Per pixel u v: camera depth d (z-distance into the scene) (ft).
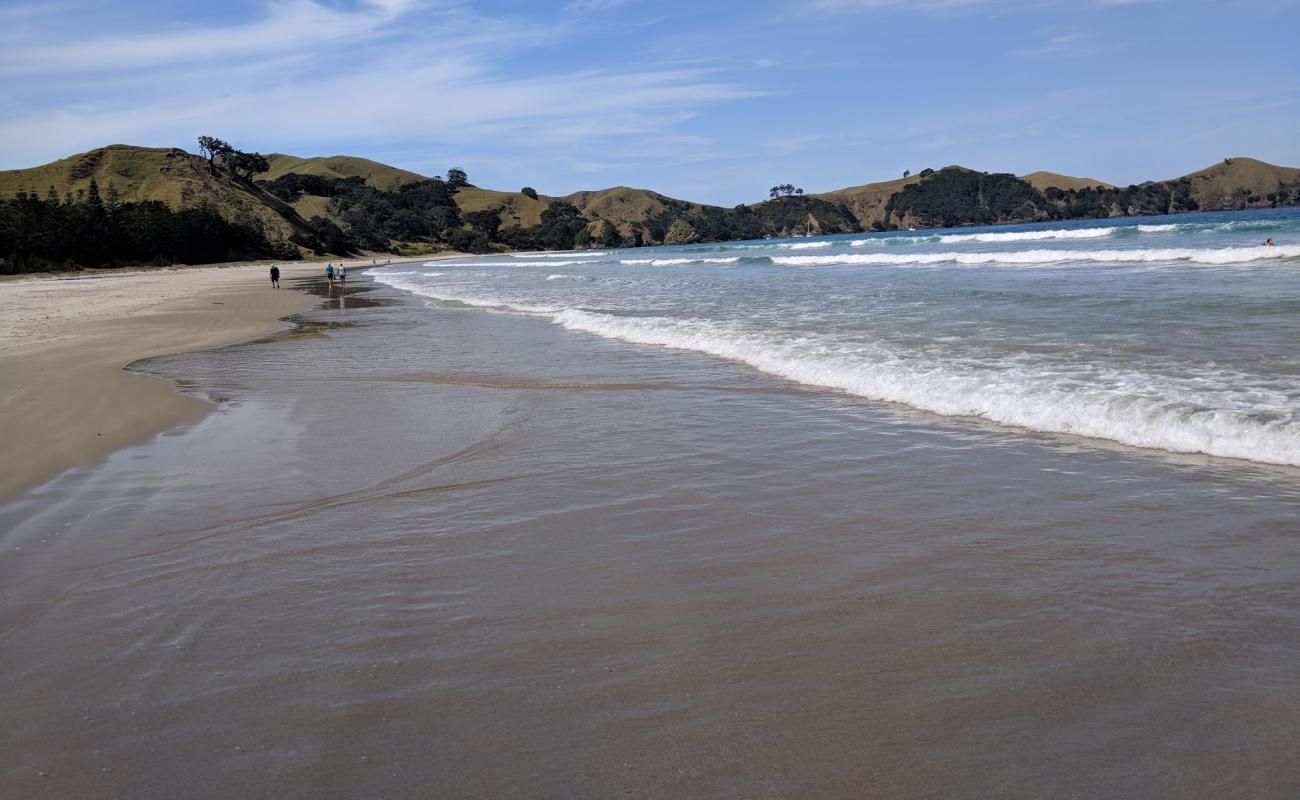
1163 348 34.35
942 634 12.95
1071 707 10.79
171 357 51.85
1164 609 13.48
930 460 22.81
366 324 71.51
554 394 35.17
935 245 200.54
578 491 21.49
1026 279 73.97
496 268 232.32
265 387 39.75
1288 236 121.90
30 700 11.83
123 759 10.28
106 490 22.75
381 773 9.80
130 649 13.30
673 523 18.72
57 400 36.29
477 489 21.98
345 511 20.40
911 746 10.08
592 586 15.34
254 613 14.55
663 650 12.74
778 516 18.89
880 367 34.81
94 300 113.50
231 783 9.70
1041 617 13.39
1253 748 9.75
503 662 12.46
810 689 11.48
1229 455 21.56
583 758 10.00
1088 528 17.24
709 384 35.91
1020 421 26.27
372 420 31.32
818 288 81.41
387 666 12.45
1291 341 34.01
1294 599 13.61
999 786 9.28
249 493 22.18
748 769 9.72
